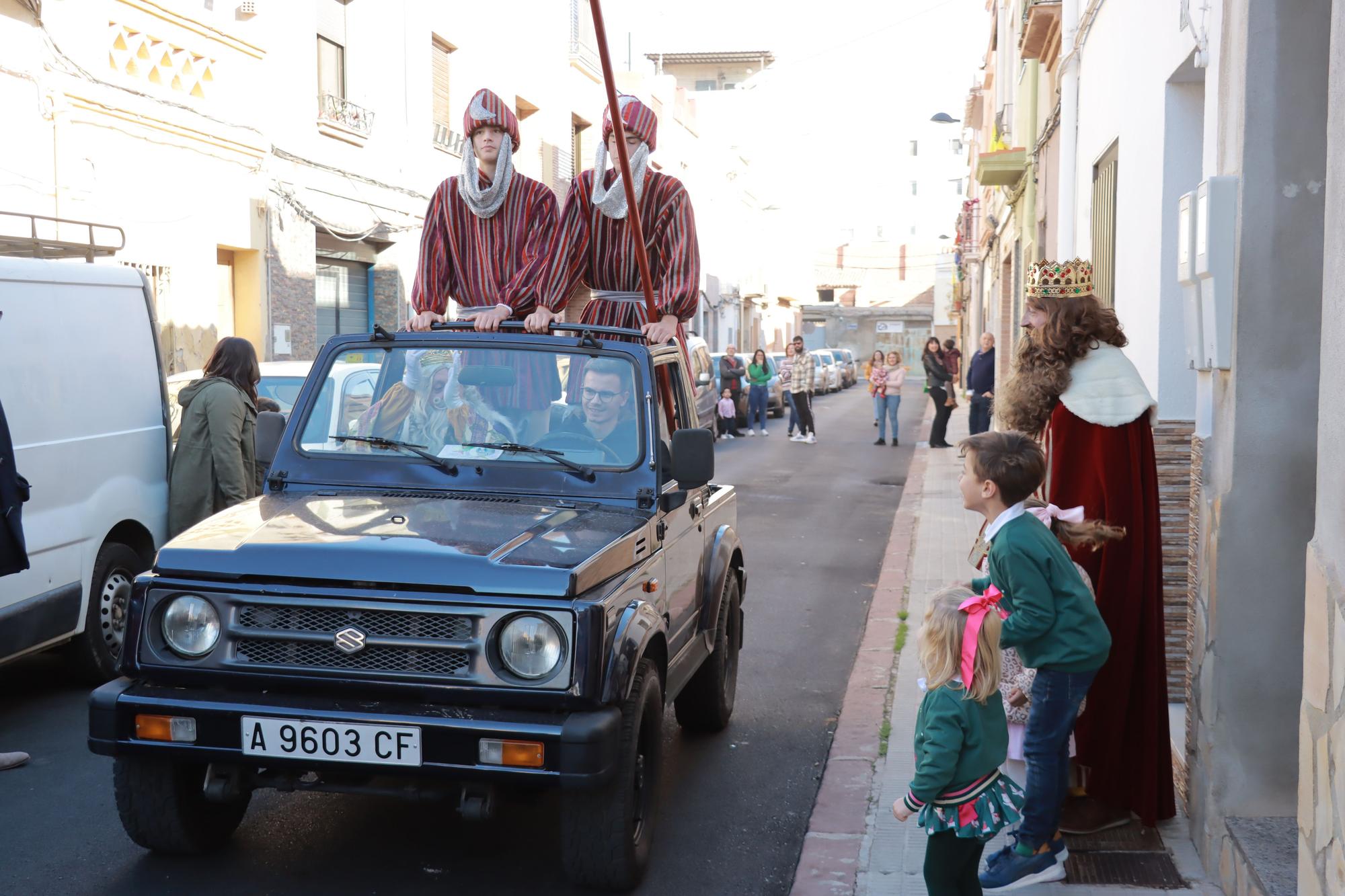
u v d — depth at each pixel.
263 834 4.66
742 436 24.62
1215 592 4.10
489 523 4.20
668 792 5.25
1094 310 4.39
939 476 16.53
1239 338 3.96
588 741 3.63
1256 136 3.90
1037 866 4.09
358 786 3.89
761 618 8.67
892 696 6.59
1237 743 4.09
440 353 4.97
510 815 4.89
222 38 14.66
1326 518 2.99
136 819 4.21
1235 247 3.97
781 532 12.38
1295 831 3.95
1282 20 3.86
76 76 12.02
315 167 17.25
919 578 9.68
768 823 4.91
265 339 15.95
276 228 16.16
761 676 7.18
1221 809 4.12
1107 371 4.36
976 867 3.71
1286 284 3.92
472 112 5.52
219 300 15.39
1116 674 4.40
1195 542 4.41
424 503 4.47
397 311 20.05
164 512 7.04
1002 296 23.20
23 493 5.23
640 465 4.69
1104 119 8.46
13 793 5.05
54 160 11.83
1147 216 6.62
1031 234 15.69
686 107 44.88
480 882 4.27
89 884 4.20
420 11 20.56
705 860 4.54
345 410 4.93
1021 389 4.44
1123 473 4.33
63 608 6.10
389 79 19.56
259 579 3.87
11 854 4.44
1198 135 6.11
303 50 16.92
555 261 5.67
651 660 4.29
